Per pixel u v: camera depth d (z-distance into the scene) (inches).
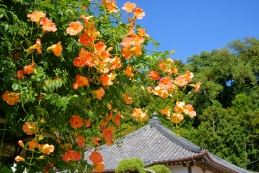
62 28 65.9
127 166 293.1
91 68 66.3
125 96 75.6
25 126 58.9
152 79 73.2
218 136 1035.3
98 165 73.7
